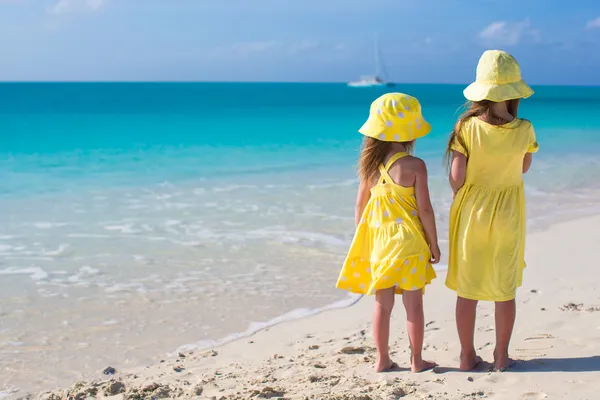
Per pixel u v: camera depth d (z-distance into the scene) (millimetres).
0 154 16266
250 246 7344
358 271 3916
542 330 4398
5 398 3803
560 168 14375
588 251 6953
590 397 3207
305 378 3789
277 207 9547
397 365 3939
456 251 3734
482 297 3645
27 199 10219
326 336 4758
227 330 4945
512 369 3697
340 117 35281
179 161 15328
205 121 30797
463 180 3676
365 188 3871
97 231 8039
